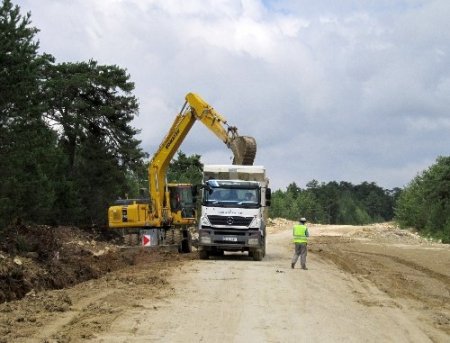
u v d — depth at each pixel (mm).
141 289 18375
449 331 13719
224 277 21781
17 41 31828
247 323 13508
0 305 15312
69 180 48125
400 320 14703
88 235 44031
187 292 17906
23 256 22453
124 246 36531
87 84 47344
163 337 11953
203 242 29219
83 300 16188
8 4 31703
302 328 13188
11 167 32844
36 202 40094
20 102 31750
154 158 36375
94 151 48312
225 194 29516
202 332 12492
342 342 12031
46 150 43844
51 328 12570
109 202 48938
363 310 15867
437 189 94625
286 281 21141
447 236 82938
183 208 36344
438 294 20625
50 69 48500
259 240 29219
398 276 25234
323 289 19531
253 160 33219
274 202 157375
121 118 49750
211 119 34438
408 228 102125
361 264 30422
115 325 12938
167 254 34219
